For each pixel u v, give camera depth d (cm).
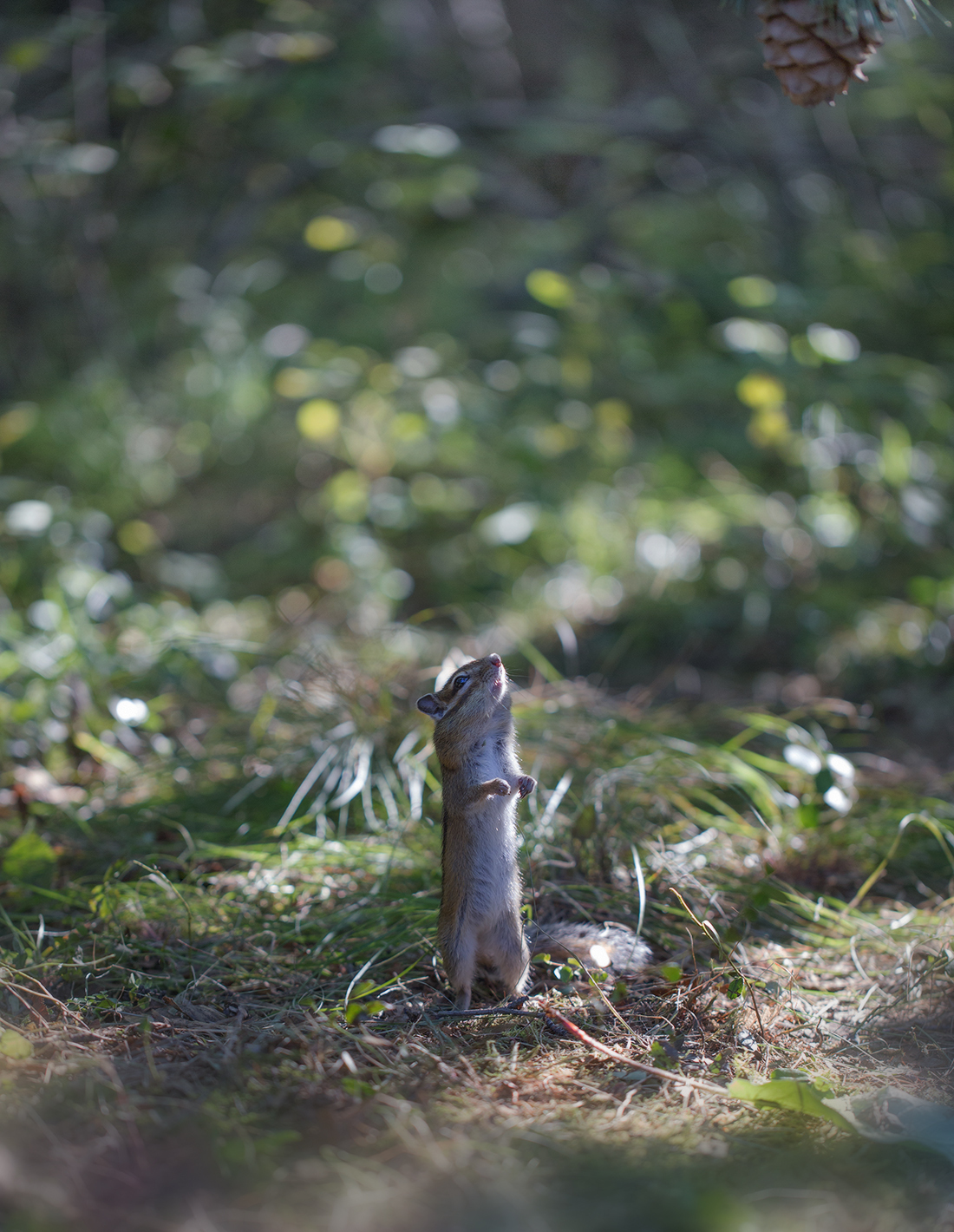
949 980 204
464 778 203
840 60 207
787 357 336
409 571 363
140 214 437
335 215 407
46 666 249
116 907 213
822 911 213
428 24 459
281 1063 194
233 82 334
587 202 456
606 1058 196
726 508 328
